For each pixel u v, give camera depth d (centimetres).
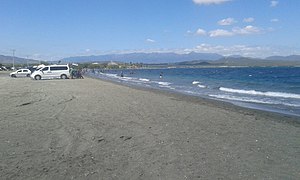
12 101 1956
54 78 5372
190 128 1155
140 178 641
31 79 5241
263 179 637
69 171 679
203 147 880
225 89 3609
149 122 1269
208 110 1675
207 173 668
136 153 820
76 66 12350
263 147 891
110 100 2078
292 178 643
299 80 5222
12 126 1164
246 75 7644
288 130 1160
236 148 874
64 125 1189
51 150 845
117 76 8125
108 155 802
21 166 711
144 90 3241
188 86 4178
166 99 2239
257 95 2856
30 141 942
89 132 1069
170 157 784
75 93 2588
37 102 1922
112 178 640
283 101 2355
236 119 1396
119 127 1158
